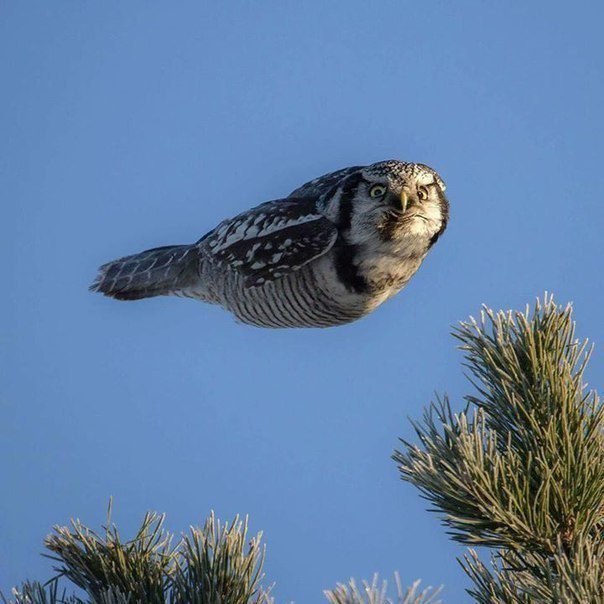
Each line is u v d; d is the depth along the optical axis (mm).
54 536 5758
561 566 4547
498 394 5633
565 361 5574
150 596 5500
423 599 4031
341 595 4008
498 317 5770
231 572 5445
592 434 5320
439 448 5188
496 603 5215
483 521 5051
